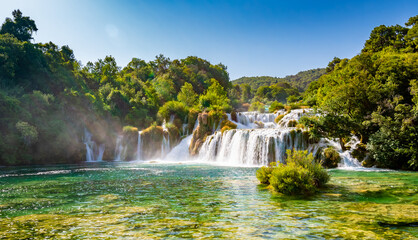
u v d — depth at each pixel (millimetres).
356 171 23609
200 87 120250
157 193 13844
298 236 6527
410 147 23531
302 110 51562
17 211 10039
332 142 31516
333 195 12359
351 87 29641
